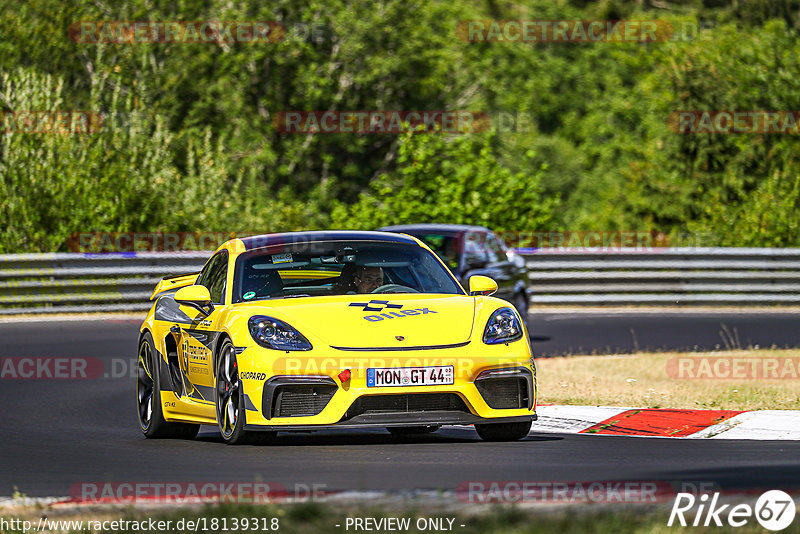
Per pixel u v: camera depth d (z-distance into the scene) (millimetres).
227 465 25703
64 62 114438
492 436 29938
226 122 129000
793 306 81062
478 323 28578
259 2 131500
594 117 174250
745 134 114250
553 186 159250
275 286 30312
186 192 92250
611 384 41344
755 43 121250
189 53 125500
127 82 113750
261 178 128125
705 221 101062
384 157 139875
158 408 32594
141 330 34312
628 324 68125
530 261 80375
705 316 73312
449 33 142375
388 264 31375
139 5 124125
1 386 46531
